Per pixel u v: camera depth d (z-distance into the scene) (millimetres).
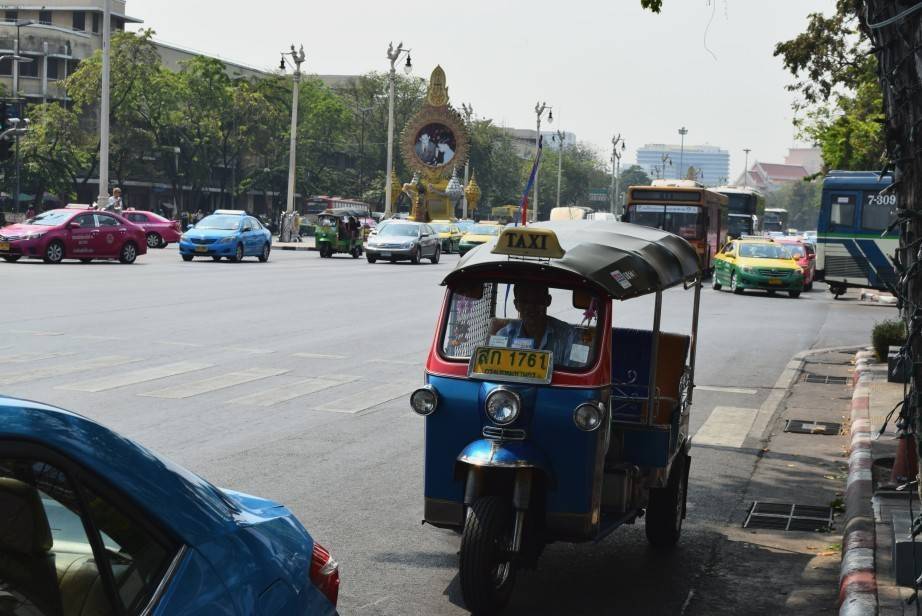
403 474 9312
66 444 2549
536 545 6320
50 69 93062
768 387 15359
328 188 104125
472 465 6098
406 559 7152
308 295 25531
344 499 8469
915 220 5824
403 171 121312
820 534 8305
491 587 5926
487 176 134250
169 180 92312
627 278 6477
